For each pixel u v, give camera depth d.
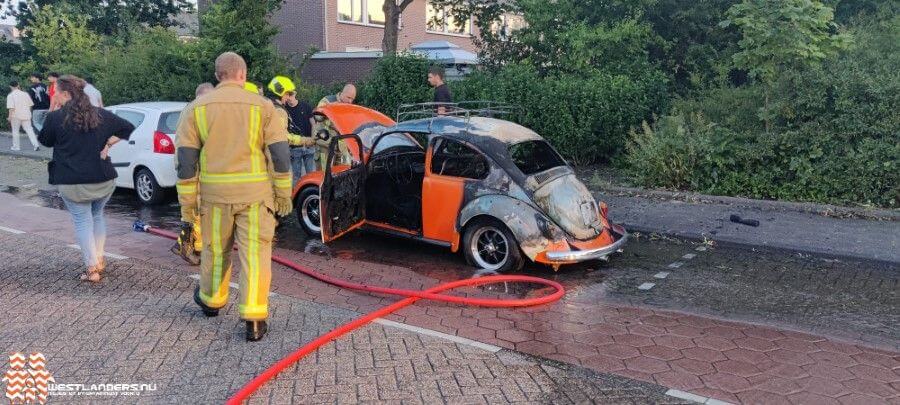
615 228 7.02
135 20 22.64
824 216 8.48
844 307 5.52
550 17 13.66
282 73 14.37
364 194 7.29
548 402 3.81
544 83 11.88
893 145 8.65
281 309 5.25
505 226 6.36
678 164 9.90
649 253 7.25
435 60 14.75
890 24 10.77
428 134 6.84
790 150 9.27
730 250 7.37
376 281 6.21
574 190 6.56
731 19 9.70
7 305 5.20
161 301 5.34
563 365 4.32
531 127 11.71
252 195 4.41
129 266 6.32
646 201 9.47
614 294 5.84
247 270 4.48
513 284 6.06
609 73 12.22
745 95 10.32
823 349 4.62
